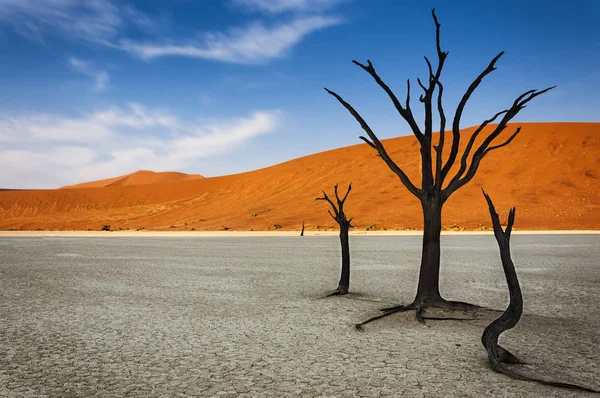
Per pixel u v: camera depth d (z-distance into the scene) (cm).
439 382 618
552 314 1059
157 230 8856
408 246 3600
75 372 666
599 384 610
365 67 1025
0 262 2420
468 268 2045
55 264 2308
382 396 569
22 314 1080
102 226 10444
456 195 8475
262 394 578
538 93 988
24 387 606
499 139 10219
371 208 8550
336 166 11762
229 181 15375
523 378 625
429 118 1036
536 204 7631
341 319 1023
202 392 586
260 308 1152
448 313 1002
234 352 765
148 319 1025
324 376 644
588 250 3061
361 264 2247
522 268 2031
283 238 5272
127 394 581
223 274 1877
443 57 1012
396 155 11125
